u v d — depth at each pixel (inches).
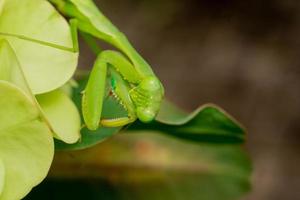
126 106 8.7
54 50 8.5
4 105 8.0
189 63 21.9
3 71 8.0
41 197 9.7
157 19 23.0
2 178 8.1
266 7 22.7
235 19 22.8
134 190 10.0
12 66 8.0
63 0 8.7
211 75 21.5
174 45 22.4
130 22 22.9
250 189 10.3
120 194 9.9
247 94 21.1
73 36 8.5
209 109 9.0
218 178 10.3
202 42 22.4
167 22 22.9
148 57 22.2
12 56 8.0
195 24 22.8
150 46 22.4
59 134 8.4
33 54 8.5
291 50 21.9
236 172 10.3
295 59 21.7
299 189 19.3
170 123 9.1
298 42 22.0
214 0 23.1
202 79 21.5
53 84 8.4
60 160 9.6
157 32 22.7
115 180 9.9
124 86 8.7
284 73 21.4
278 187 19.4
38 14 8.5
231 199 10.3
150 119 8.6
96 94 8.7
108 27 8.7
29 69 8.4
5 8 8.3
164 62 22.0
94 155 9.8
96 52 9.0
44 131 8.1
